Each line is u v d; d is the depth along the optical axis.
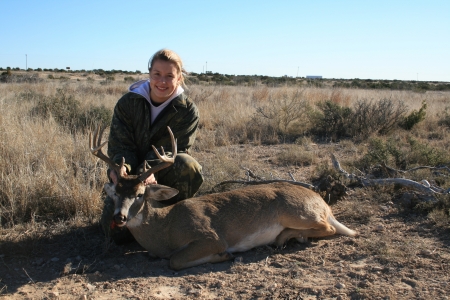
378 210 6.33
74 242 5.55
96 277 4.65
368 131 11.54
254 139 11.38
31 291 4.36
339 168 7.72
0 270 4.78
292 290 4.23
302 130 12.20
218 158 8.71
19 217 6.07
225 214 5.26
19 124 9.18
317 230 5.50
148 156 5.81
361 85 41.47
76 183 6.52
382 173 7.96
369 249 5.07
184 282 4.52
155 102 5.71
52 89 21.61
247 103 16.75
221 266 4.99
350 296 4.06
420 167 7.54
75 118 11.51
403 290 4.10
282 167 8.80
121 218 4.67
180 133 5.95
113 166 5.02
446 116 13.55
